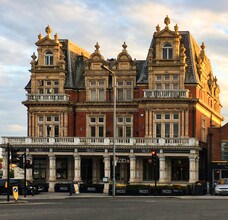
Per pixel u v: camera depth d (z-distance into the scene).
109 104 69.88
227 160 67.06
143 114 67.69
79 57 75.38
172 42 68.19
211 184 62.91
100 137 66.44
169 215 27.72
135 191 56.66
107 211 30.84
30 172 66.94
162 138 64.81
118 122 70.06
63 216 27.06
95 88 71.00
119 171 68.62
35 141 67.00
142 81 68.81
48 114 70.06
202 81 72.38
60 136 69.50
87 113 70.62
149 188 56.72
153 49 70.62
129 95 70.19
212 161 66.94
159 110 67.06
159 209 32.66
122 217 26.38
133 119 69.50
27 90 72.88
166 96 66.88
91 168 69.75
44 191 65.06
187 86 67.88
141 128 67.56
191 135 66.75
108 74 70.75
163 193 56.59
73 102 70.50
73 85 71.69
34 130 70.12
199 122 69.56
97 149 65.69
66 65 72.56
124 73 70.31
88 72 71.06
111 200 45.34
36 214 28.55
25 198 49.56
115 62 71.00
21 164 50.84
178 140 64.38
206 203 40.16
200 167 70.25
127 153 65.31
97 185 61.56
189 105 66.94
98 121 70.50
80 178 66.50
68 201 43.91
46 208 33.91
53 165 66.31
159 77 68.25
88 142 66.12
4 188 57.19
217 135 67.69
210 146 67.69
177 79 67.75
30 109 70.38
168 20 68.75
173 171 67.31
